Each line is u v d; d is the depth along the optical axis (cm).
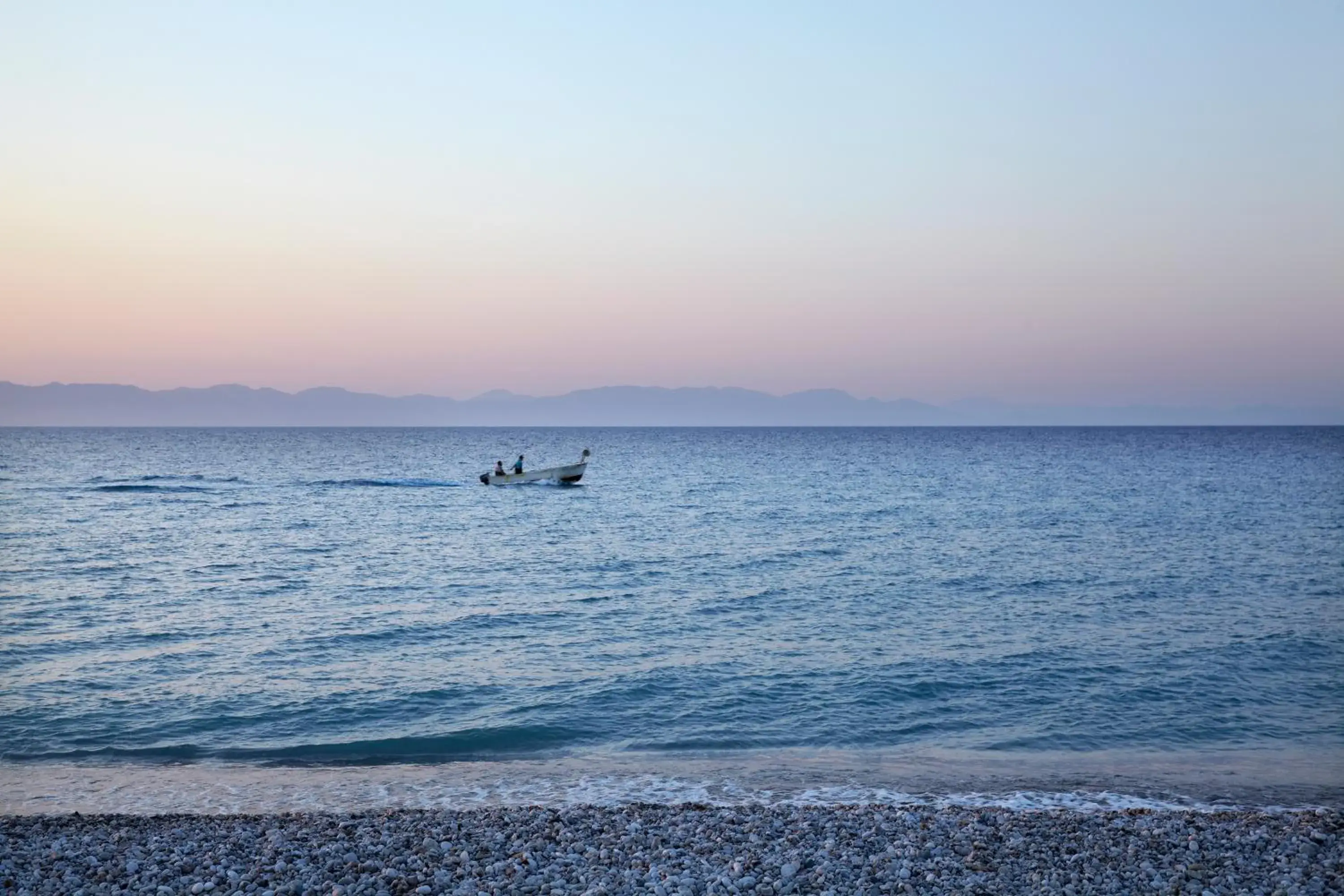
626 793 1333
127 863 1003
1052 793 1340
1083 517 5159
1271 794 1338
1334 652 2130
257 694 1784
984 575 3191
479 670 1961
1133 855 1058
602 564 3428
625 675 1920
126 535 4256
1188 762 1476
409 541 4134
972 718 1686
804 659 2053
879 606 2658
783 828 1144
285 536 4269
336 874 984
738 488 7488
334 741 1538
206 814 1238
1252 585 3003
